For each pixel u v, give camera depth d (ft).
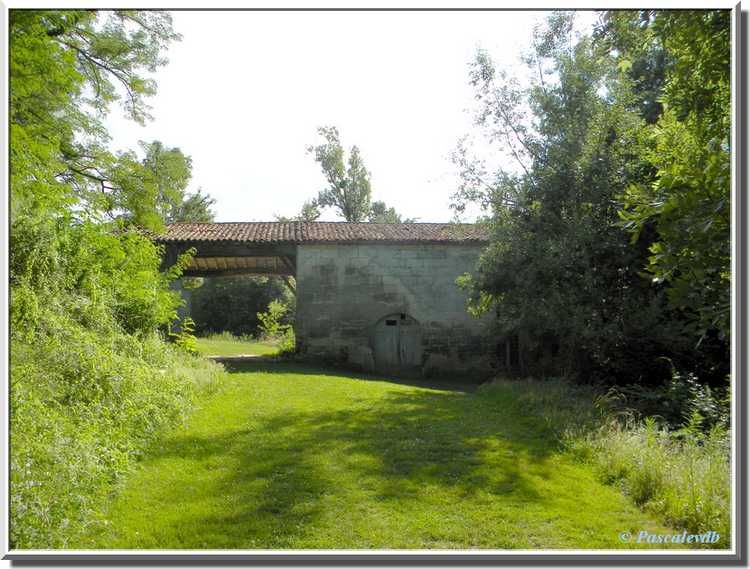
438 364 52.95
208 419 25.61
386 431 24.58
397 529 14.93
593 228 34.55
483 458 21.07
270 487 17.71
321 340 52.65
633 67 45.11
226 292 102.83
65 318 24.54
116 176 37.88
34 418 16.48
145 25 37.63
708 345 32.50
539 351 44.55
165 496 16.93
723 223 17.02
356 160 127.03
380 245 53.52
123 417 21.08
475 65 39.37
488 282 38.29
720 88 21.01
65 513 14.17
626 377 34.83
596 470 19.97
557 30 37.83
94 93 36.86
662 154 26.53
